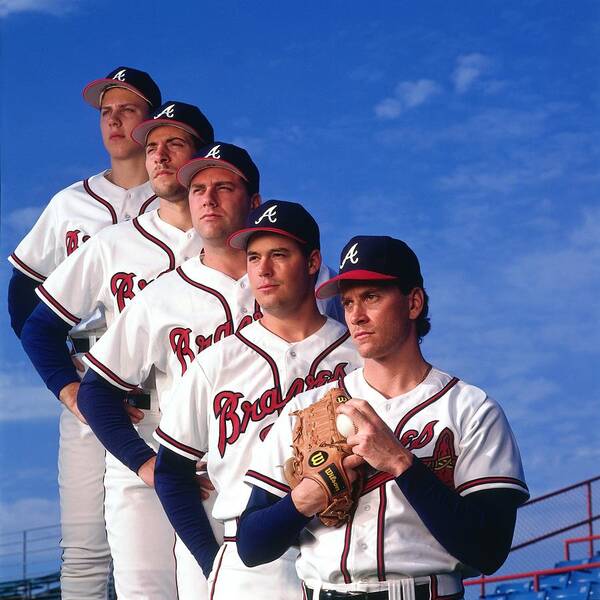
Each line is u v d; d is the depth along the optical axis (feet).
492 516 11.19
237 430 14.49
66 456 19.07
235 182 16.22
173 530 16.76
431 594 11.30
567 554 48.06
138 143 19.70
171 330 16.21
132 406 16.76
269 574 14.06
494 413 11.85
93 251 18.08
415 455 11.53
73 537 18.99
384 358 12.02
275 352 14.82
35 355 18.26
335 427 11.51
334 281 12.21
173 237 17.97
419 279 12.06
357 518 11.47
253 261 14.66
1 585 52.54
